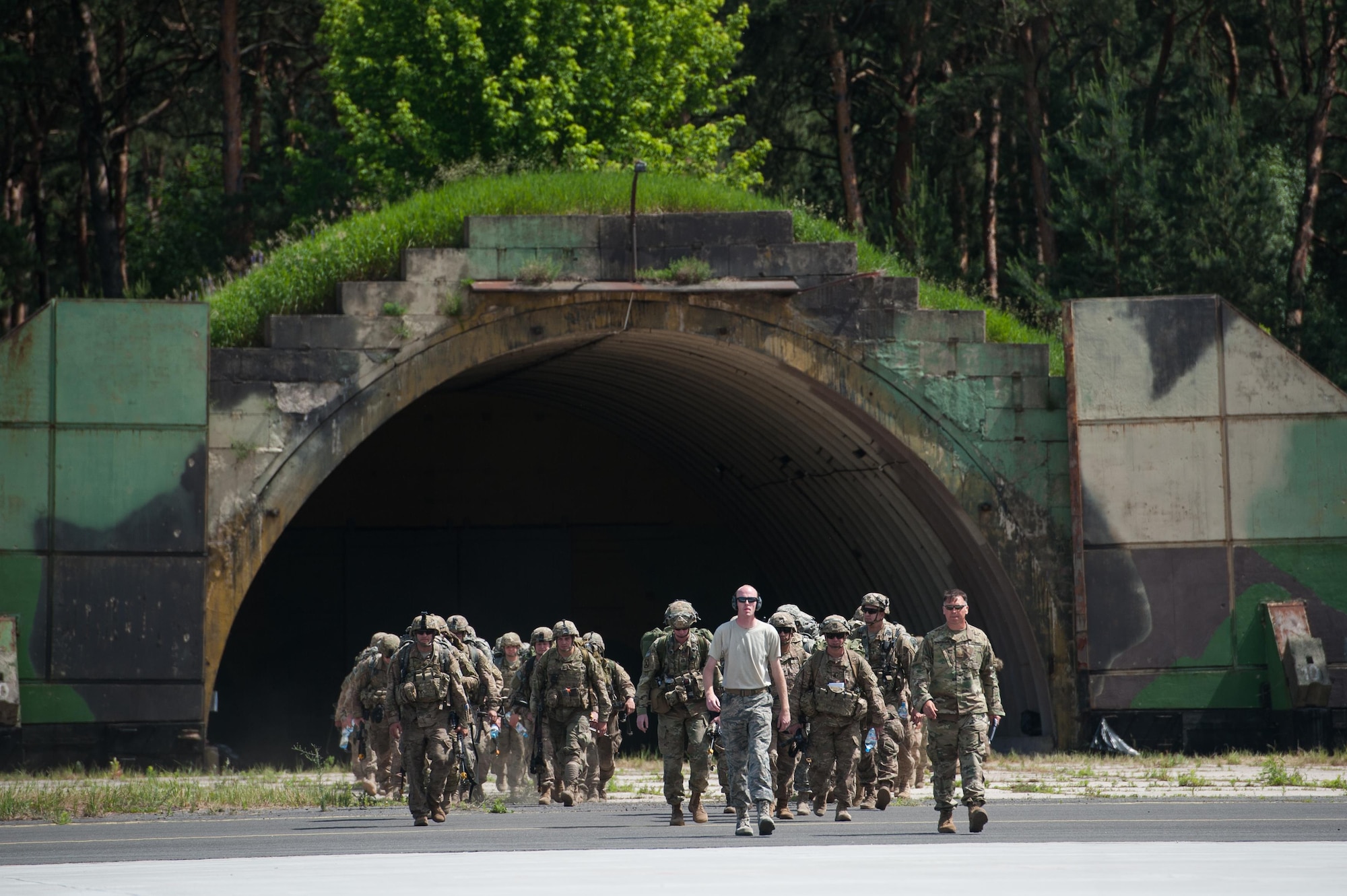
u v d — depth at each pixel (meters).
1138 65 141.38
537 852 32.34
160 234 144.12
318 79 161.38
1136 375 79.00
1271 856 30.08
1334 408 78.75
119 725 68.19
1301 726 76.06
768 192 155.12
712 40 133.88
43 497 68.56
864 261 84.62
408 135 120.62
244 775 67.06
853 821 42.50
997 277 149.62
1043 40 132.00
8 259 126.31
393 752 53.53
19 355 68.88
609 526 125.50
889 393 80.38
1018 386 81.31
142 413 69.75
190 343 70.56
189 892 24.97
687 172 129.88
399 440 123.00
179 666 69.00
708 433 106.62
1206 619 77.69
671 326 78.56
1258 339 79.00
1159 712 77.12
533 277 76.00
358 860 30.80
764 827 37.12
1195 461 78.50
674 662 41.50
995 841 34.84
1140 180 112.44
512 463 124.44
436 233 77.88
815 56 142.38
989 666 38.00
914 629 96.50
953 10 131.50
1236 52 140.88
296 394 72.94
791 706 42.28
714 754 43.75
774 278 79.81
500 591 123.50
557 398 117.19
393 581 122.19
